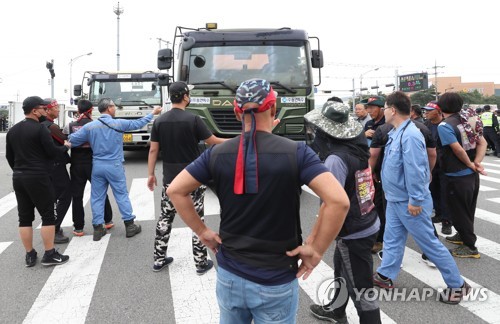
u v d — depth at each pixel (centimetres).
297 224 179
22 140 406
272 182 169
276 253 174
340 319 314
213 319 322
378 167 457
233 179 175
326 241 172
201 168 184
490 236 534
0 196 808
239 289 177
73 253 473
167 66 786
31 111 411
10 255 470
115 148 515
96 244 505
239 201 175
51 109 496
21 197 421
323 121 263
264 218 173
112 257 459
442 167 439
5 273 416
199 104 731
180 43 777
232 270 179
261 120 179
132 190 840
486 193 820
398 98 336
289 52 755
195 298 359
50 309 341
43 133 409
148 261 447
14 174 413
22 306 346
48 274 413
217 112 730
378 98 517
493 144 1441
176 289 377
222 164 178
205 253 411
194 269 424
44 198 421
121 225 591
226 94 730
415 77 6594
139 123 527
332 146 264
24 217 427
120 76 1241
